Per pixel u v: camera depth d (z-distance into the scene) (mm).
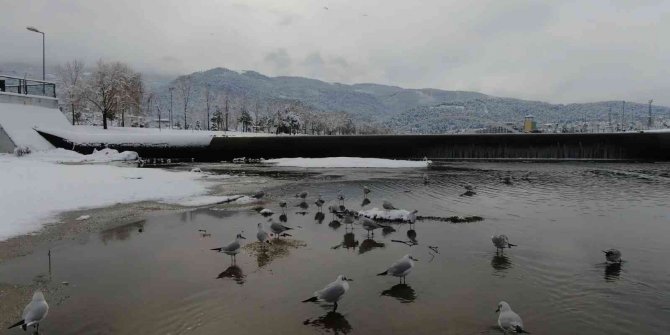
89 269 15070
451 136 66688
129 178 35500
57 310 11906
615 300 12375
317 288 13320
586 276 14258
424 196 30250
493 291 13039
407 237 19062
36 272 14797
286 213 24234
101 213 23672
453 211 24734
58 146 67750
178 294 12914
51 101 76375
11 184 28500
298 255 16578
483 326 10828
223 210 24953
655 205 26688
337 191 32688
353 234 19625
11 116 66500
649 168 50062
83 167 41469
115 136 68375
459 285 13516
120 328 10891
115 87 90438
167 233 19797
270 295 12797
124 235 19422
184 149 68188
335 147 67812
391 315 11484
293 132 132500
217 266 15352
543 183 37156
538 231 20078
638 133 62469
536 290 13109
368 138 67812
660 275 14328
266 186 35344
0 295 12914
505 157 65875
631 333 10523
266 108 177000
